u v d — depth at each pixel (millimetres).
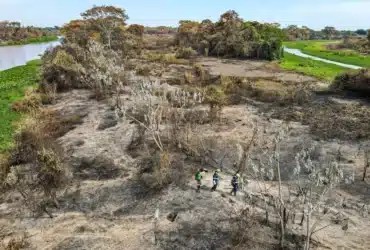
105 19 79562
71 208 17234
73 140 26000
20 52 104188
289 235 14414
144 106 31000
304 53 88000
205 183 19016
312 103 35625
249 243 13930
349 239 14258
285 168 21078
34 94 38156
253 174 19594
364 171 19312
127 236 14812
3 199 18438
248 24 82438
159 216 16172
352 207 16719
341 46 102500
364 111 32188
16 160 22359
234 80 44938
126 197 18031
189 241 14258
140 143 25047
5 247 14281
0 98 39312
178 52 79000
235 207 16594
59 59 44312
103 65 45062
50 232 15367
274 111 32969
